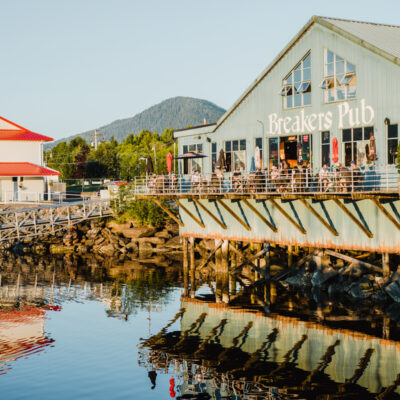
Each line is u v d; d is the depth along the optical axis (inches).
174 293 1453.0
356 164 1222.9
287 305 1245.1
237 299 1338.6
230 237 1423.5
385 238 1104.2
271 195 1218.6
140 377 868.6
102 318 1221.7
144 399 788.6
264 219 1321.4
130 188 2450.8
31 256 2262.6
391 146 1159.6
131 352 987.3
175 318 1200.8
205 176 1560.0
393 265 1268.5
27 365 931.3
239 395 788.6
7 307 1334.9
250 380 837.8
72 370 902.4
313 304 1236.5
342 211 1169.4
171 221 2396.7
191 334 1077.8
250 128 1445.6
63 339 1071.6
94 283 1621.6
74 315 1251.8
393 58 1143.0
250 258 1407.5
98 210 2524.6
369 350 932.6
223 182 1472.7
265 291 1408.7
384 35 1360.7
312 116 1309.1
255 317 1168.2
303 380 827.4
